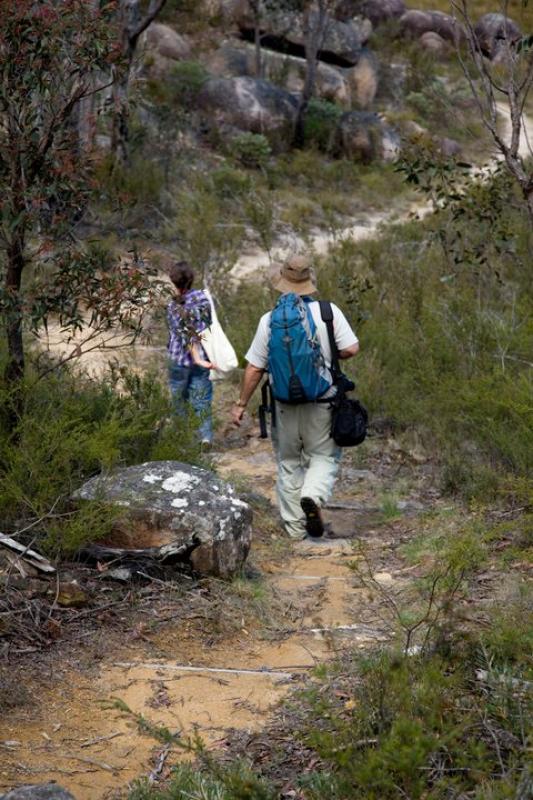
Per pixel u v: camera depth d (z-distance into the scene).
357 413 6.19
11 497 5.12
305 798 3.22
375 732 3.28
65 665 4.19
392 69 33.72
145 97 23.42
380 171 25.06
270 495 7.43
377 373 9.39
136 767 3.49
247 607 4.92
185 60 28.36
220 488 5.42
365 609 5.02
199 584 5.08
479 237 11.91
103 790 3.32
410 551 5.87
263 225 15.88
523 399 7.20
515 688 3.62
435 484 7.32
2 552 4.76
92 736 3.68
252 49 30.50
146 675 4.18
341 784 2.91
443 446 7.82
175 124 21.36
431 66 33.81
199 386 8.07
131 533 5.17
